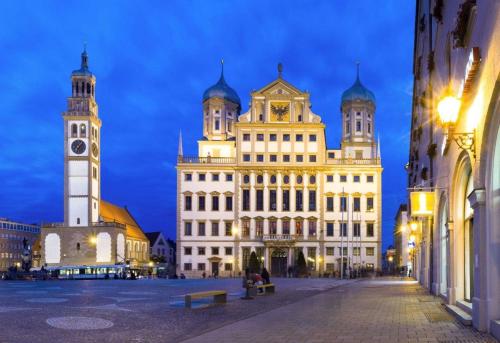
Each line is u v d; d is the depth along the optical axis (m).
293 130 103.25
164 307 23.23
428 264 34.84
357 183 102.50
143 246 139.50
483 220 13.73
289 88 104.38
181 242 102.31
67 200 111.38
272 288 35.59
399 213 125.31
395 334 14.12
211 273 101.31
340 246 101.69
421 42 35.19
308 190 102.69
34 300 27.06
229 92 121.00
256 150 103.25
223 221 102.44
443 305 22.78
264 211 102.50
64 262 110.06
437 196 25.55
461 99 14.82
